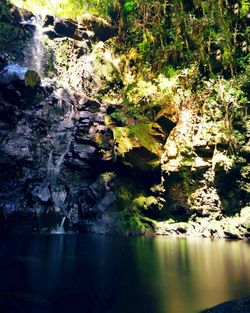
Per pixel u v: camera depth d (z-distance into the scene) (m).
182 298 4.92
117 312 4.34
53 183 14.76
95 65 18.80
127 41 19.88
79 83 18.17
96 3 20.73
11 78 14.00
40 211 13.87
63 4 20.19
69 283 5.52
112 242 10.93
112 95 18.47
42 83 15.81
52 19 18.83
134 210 14.48
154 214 14.87
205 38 16.98
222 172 14.38
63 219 14.26
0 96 13.95
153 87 16.97
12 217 13.24
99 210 13.87
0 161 13.31
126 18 20.12
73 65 18.50
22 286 5.23
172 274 6.44
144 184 15.40
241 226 12.95
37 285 5.32
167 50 17.91
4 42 16.78
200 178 14.93
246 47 16.23
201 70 16.80
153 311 4.38
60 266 6.74
